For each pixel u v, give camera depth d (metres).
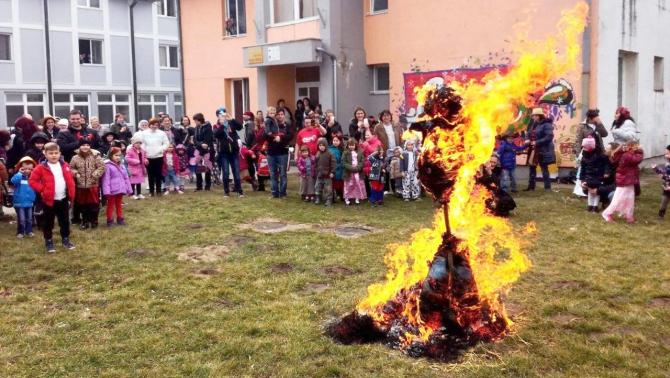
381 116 12.67
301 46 17.20
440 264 4.81
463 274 4.80
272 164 12.87
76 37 31.92
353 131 13.59
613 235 8.59
